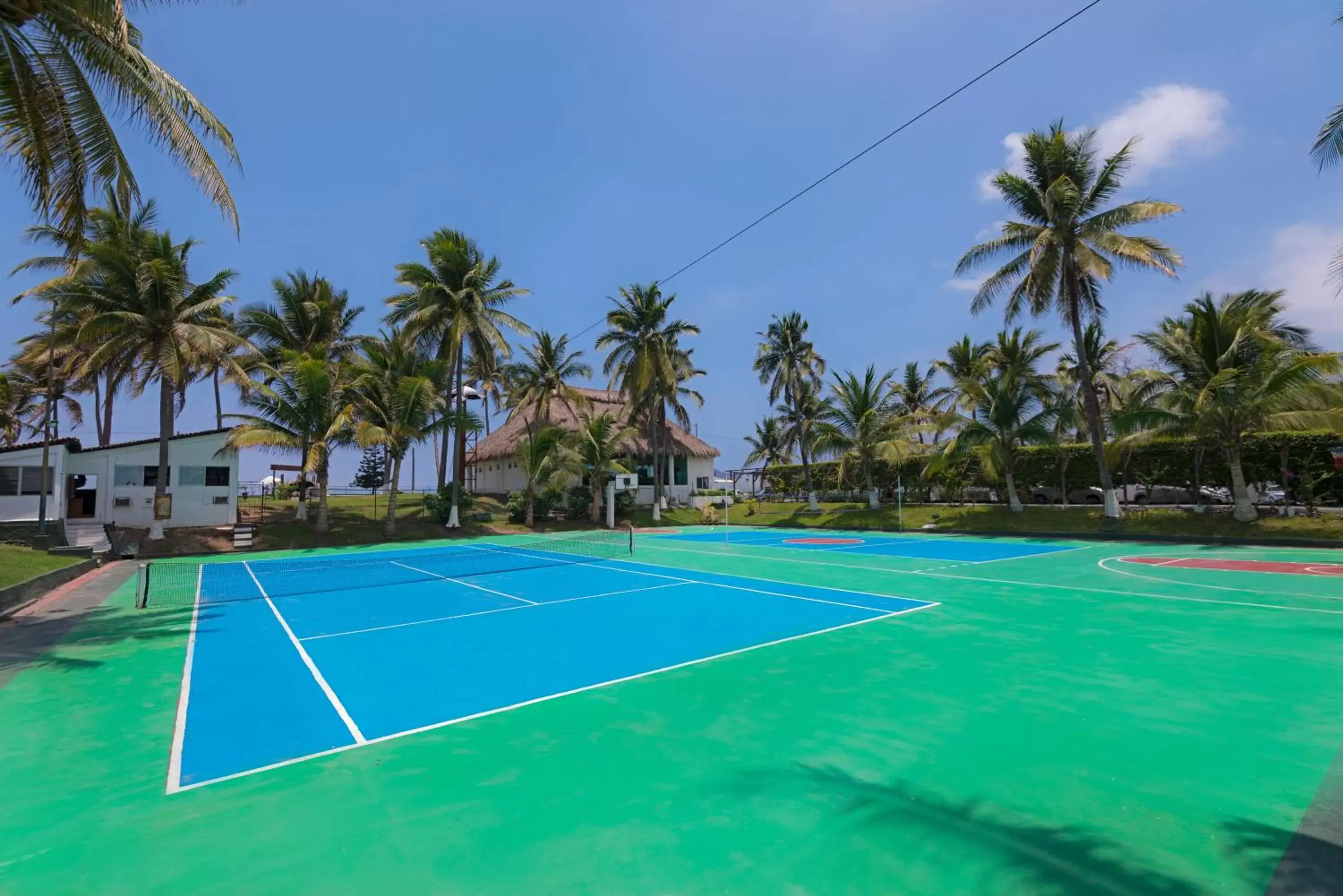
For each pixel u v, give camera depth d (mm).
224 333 24781
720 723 5465
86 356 28688
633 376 37875
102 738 5395
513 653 8055
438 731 5418
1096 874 3244
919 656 7598
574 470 34406
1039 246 23312
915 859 3400
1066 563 16859
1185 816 3818
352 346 35844
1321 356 18703
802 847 3525
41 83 10102
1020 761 4609
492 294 33000
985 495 35344
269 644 8875
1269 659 7199
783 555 20406
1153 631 8695
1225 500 26906
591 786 4309
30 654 8469
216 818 3982
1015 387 28344
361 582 15289
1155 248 22469
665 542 27125
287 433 27156
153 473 26875
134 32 10695
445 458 36719
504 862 3412
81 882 3324
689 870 3316
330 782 4461
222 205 10961
